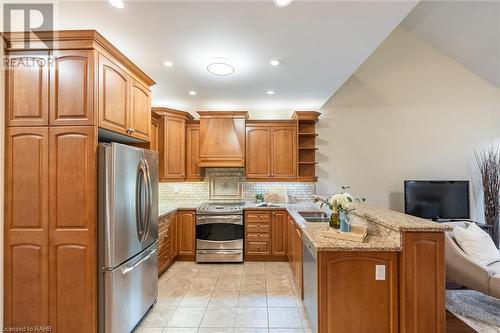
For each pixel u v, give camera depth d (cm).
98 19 202
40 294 187
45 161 188
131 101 241
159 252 343
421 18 431
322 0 181
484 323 236
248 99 437
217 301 280
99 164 192
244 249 414
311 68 300
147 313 255
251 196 481
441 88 476
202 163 443
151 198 254
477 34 394
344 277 184
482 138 473
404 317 179
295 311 258
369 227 224
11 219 187
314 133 464
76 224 187
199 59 277
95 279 188
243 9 191
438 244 181
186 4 185
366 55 266
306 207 407
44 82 188
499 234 438
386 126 478
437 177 474
